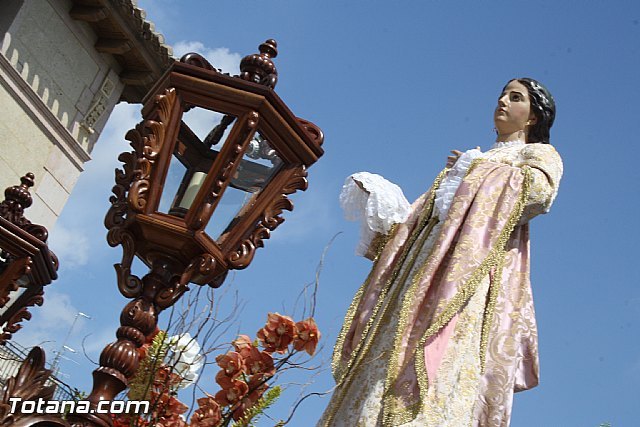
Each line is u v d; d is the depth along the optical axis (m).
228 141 3.05
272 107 3.11
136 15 14.62
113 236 3.03
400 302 4.32
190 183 3.06
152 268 3.02
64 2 14.57
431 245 4.46
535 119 4.95
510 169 4.47
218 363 3.43
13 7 13.70
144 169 3.00
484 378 4.09
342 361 4.33
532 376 4.25
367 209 4.73
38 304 4.64
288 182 3.17
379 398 4.00
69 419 2.73
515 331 4.21
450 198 4.44
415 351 3.96
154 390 3.34
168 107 3.07
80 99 15.02
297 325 3.52
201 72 3.11
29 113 14.01
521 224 4.49
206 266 3.00
